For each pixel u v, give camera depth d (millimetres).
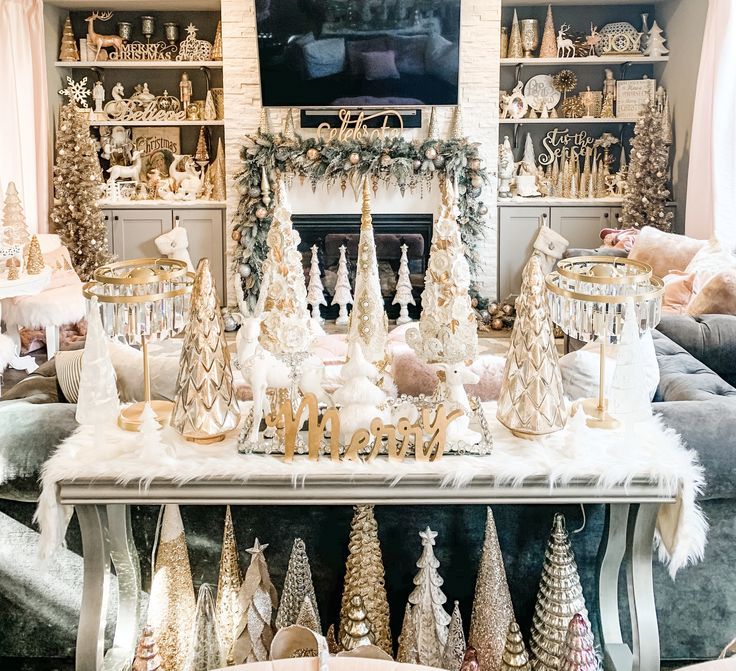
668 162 7219
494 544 2131
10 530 2338
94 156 7070
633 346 1908
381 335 2076
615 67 7531
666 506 1989
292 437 1900
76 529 2354
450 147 6781
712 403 2273
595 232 7203
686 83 6832
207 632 2105
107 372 1950
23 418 2244
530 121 7289
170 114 7371
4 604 2404
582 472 1863
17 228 5262
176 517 2166
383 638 2164
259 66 6738
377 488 1859
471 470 1856
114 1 7121
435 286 1962
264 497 1866
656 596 2352
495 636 2117
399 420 1915
